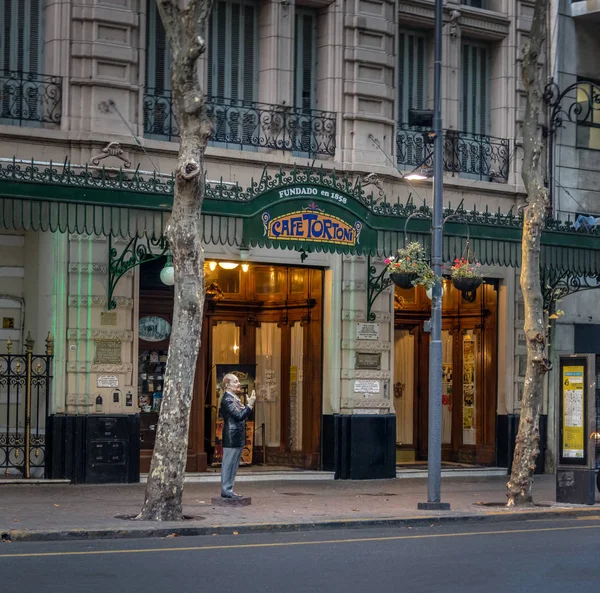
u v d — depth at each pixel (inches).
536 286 687.1
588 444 704.4
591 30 990.4
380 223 750.5
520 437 692.1
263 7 832.3
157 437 571.2
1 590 376.8
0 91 726.5
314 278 845.8
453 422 960.9
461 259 734.5
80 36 736.3
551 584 407.5
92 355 733.3
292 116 828.0
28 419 710.5
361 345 836.6
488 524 621.9
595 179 991.6
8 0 738.8
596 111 997.2
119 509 601.9
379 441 840.3
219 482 784.9
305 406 854.5
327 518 594.2
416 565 450.6
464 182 900.6
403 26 908.6
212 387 853.2
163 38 787.4
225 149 785.6
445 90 914.1
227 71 818.8
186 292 569.6
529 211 689.6
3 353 743.7
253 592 383.6
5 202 646.5
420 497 723.4
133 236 746.8
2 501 627.5
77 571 418.9
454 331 963.3
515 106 943.7
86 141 728.3
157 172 761.0
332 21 842.2
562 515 668.7
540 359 684.1
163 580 403.9
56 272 729.0
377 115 849.5
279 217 706.8
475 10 923.4
